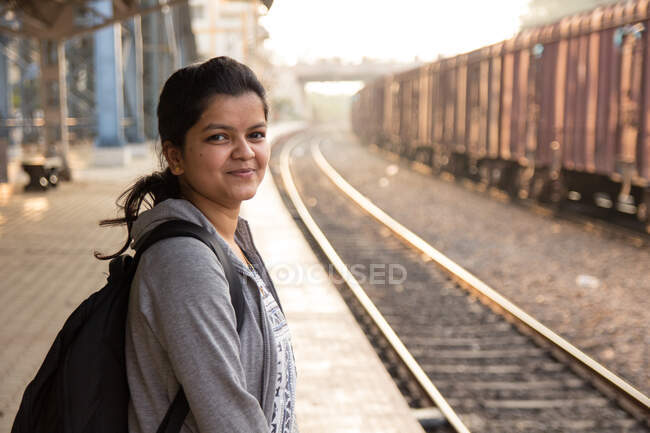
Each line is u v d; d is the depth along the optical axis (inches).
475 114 657.6
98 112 718.5
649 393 184.5
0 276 263.6
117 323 45.4
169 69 1067.3
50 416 45.5
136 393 44.1
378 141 1349.7
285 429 50.6
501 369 202.8
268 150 49.9
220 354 41.3
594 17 423.5
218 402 40.9
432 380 195.2
